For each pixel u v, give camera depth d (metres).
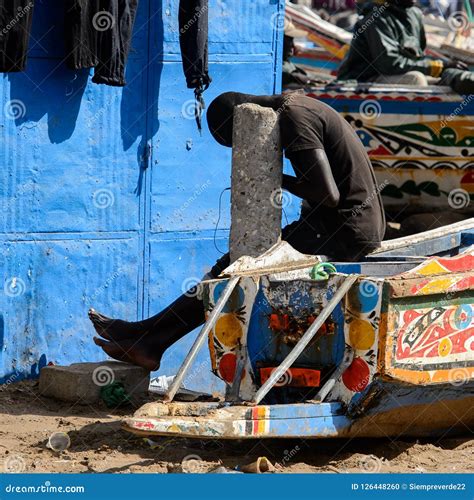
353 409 10.16
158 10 14.05
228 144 12.90
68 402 12.46
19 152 12.97
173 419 9.32
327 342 10.38
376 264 11.62
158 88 14.16
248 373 10.70
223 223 14.99
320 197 11.98
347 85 19.78
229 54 14.98
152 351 12.48
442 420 11.11
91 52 13.01
